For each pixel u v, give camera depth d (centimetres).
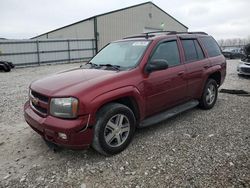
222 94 737
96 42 2736
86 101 317
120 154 361
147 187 283
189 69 481
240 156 345
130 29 3000
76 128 312
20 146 397
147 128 457
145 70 396
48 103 328
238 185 279
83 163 339
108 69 401
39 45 2300
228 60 2497
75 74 388
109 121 344
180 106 490
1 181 304
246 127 455
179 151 365
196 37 542
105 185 290
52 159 353
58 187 289
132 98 376
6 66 1725
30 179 306
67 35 3219
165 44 450
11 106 650
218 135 420
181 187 280
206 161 333
